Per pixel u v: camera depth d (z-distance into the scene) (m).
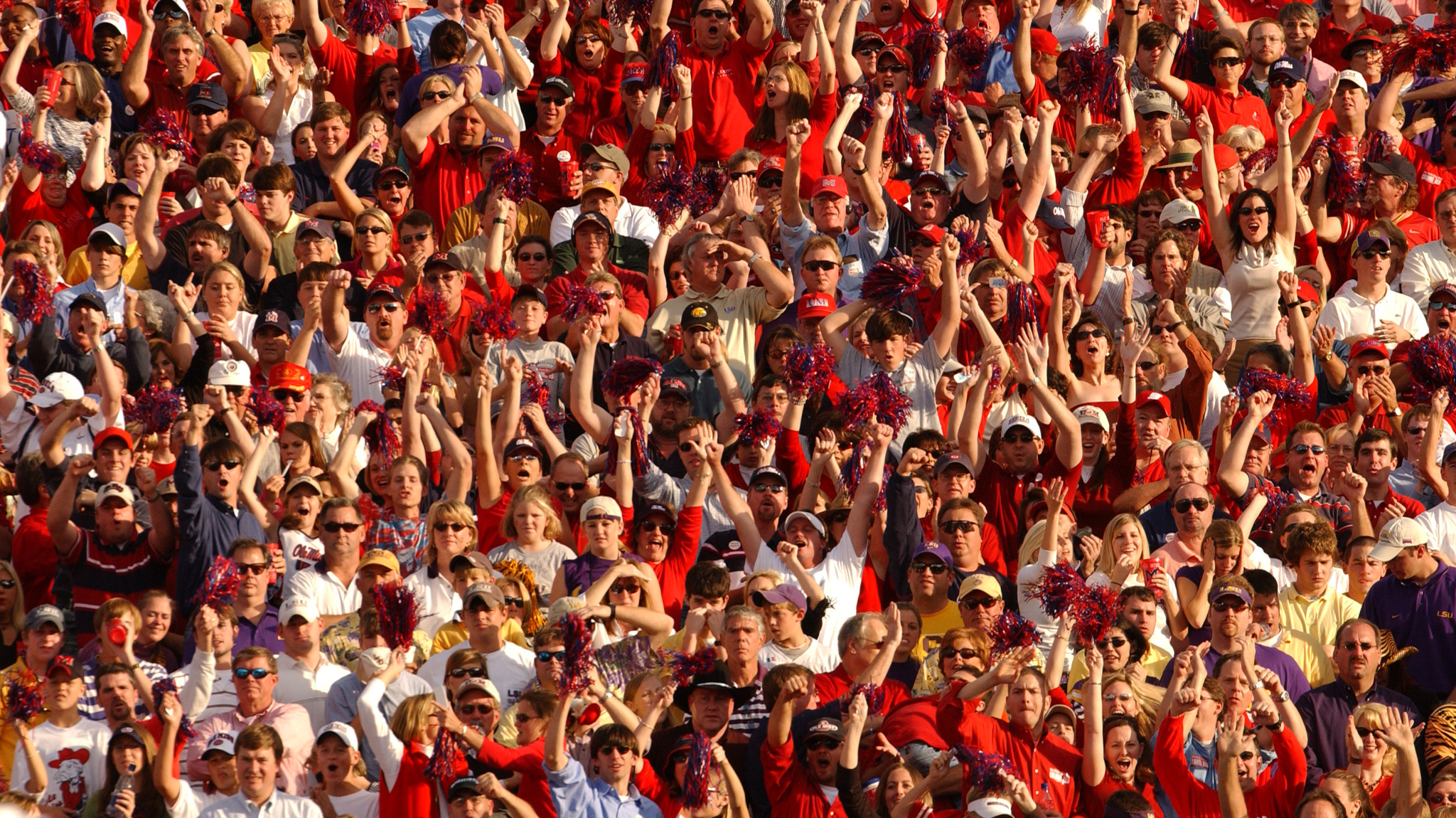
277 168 49.44
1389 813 36.28
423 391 43.47
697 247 47.78
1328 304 50.97
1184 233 50.81
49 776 35.34
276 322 45.69
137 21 56.06
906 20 59.28
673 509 42.19
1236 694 36.78
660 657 37.31
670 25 57.44
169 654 38.09
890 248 49.34
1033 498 42.50
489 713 35.09
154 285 48.25
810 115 54.12
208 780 34.81
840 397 43.41
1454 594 40.44
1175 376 46.81
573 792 33.94
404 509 40.53
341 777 34.56
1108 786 36.38
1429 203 55.28
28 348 44.25
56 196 50.41
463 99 52.31
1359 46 59.62
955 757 35.31
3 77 52.56
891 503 39.88
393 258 49.03
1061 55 57.31
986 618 38.78
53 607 36.88
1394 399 46.97
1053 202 51.34
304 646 36.91
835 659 38.41
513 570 39.16
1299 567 41.50
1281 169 51.41
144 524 40.22
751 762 35.50
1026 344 44.28
